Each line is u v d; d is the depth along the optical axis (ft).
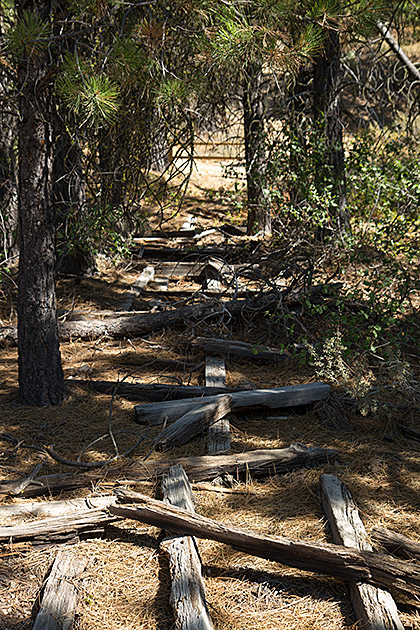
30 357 17.40
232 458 14.55
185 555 11.17
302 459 14.87
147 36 13.74
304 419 17.33
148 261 35.12
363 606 10.25
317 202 27.50
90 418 17.17
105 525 12.53
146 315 23.47
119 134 18.60
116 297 27.91
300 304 23.85
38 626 9.82
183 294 28.91
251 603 10.77
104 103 11.84
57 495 13.78
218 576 11.39
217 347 20.93
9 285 27.78
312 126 30.73
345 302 22.22
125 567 11.64
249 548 11.55
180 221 43.42
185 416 16.21
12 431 16.25
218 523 11.72
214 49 12.73
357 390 16.57
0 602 10.73
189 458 14.51
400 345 19.60
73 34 12.74
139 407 16.99
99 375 19.93
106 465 14.67
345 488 13.38
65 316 24.22
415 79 35.09
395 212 28.68
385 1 13.29
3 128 29.07
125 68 12.70
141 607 10.64
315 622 10.35
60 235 26.58
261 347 20.93
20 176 16.25
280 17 12.56
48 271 17.12
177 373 20.33
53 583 10.84
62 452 15.49
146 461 14.51
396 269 21.86
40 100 15.53
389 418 16.34
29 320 17.12
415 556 11.32
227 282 28.25
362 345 19.25
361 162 29.50
